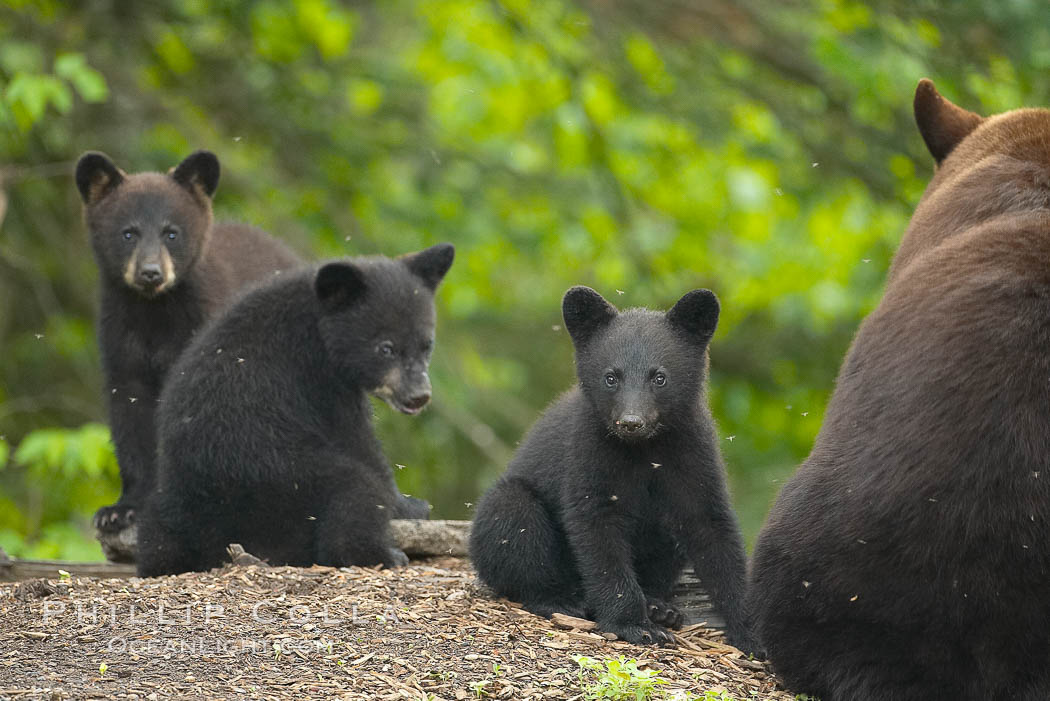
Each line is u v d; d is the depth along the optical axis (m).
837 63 20.62
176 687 6.95
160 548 10.79
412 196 23.34
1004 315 7.01
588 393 8.95
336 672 7.29
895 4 21.16
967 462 6.87
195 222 14.38
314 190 22.42
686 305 9.10
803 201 23.20
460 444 22.81
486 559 8.94
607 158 23.58
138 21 21.08
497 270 26.16
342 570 9.72
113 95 20.75
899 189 22.61
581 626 8.52
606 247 24.70
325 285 11.44
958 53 21.25
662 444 8.81
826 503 7.36
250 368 11.05
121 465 13.45
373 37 27.11
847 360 7.88
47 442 16.95
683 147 24.28
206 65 22.08
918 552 7.00
